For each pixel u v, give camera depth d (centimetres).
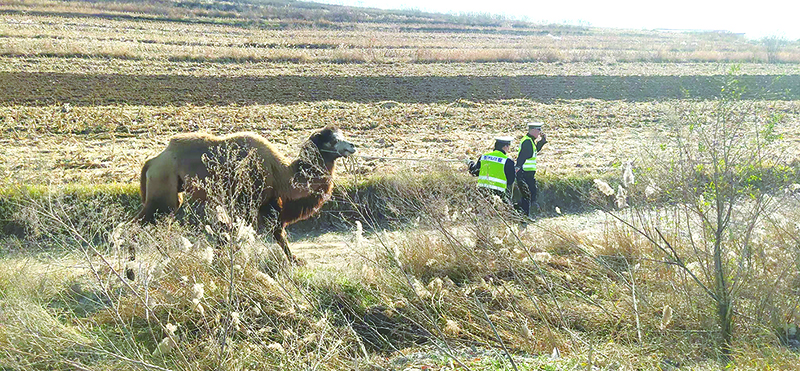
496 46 5450
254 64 3638
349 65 3762
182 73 3175
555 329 636
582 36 7244
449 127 2139
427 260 801
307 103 2508
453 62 4084
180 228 782
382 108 2452
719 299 596
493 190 949
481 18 8819
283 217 923
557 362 544
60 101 2330
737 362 539
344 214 1202
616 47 5700
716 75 3550
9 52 3375
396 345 650
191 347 564
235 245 657
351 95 2756
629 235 816
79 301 714
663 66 4225
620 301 672
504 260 714
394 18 7600
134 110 2233
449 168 981
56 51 3481
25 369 539
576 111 2520
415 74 3456
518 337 620
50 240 888
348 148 917
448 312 680
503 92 2964
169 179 866
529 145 1052
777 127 2188
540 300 693
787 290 636
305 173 874
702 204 638
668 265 688
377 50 4484
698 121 653
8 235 941
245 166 834
